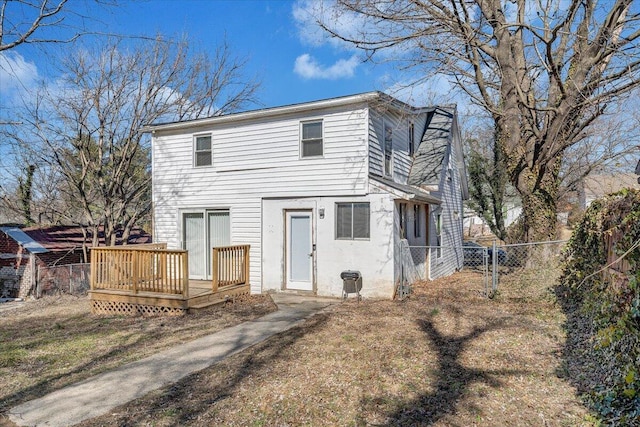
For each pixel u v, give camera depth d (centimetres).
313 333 689
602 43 866
